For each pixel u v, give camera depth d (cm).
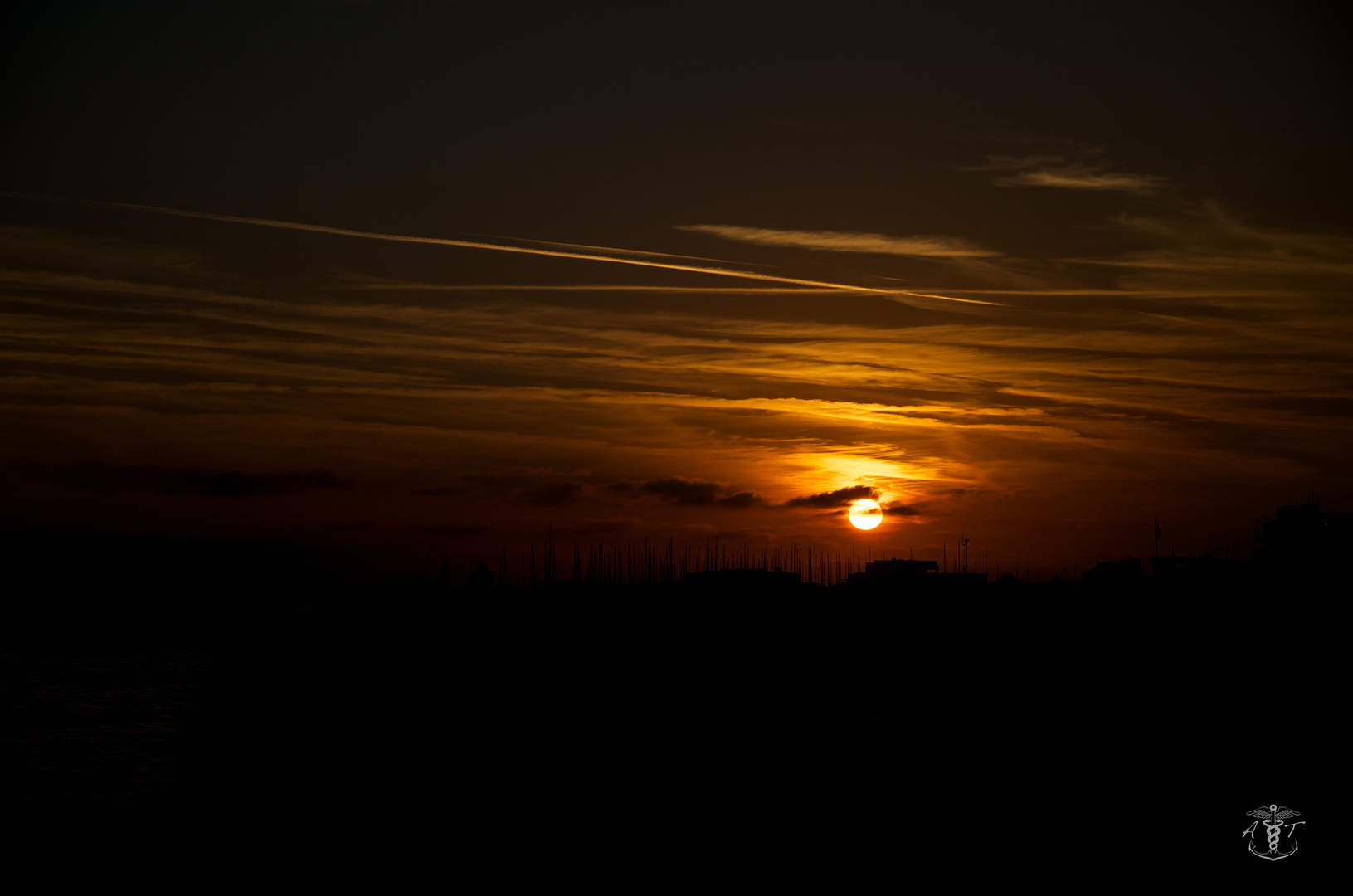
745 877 3069
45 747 6175
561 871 3206
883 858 3170
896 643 9644
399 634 13300
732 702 6725
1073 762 4362
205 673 10656
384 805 4272
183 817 4278
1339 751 4384
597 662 9900
